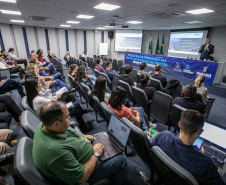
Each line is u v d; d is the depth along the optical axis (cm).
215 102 414
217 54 714
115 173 127
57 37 1048
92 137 136
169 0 334
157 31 970
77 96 386
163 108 224
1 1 371
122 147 123
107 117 171
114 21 673
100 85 209
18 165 77
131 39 1027
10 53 655
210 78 482
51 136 92
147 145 113
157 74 353
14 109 235
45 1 366
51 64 491
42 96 175
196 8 393
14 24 881
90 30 1098
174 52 883
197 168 85
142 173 150
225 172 101
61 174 87
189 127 86
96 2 369
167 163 84
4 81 319
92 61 738
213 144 115
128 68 316
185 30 812
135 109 197
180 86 286
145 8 416
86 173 97
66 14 533
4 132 167
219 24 630
